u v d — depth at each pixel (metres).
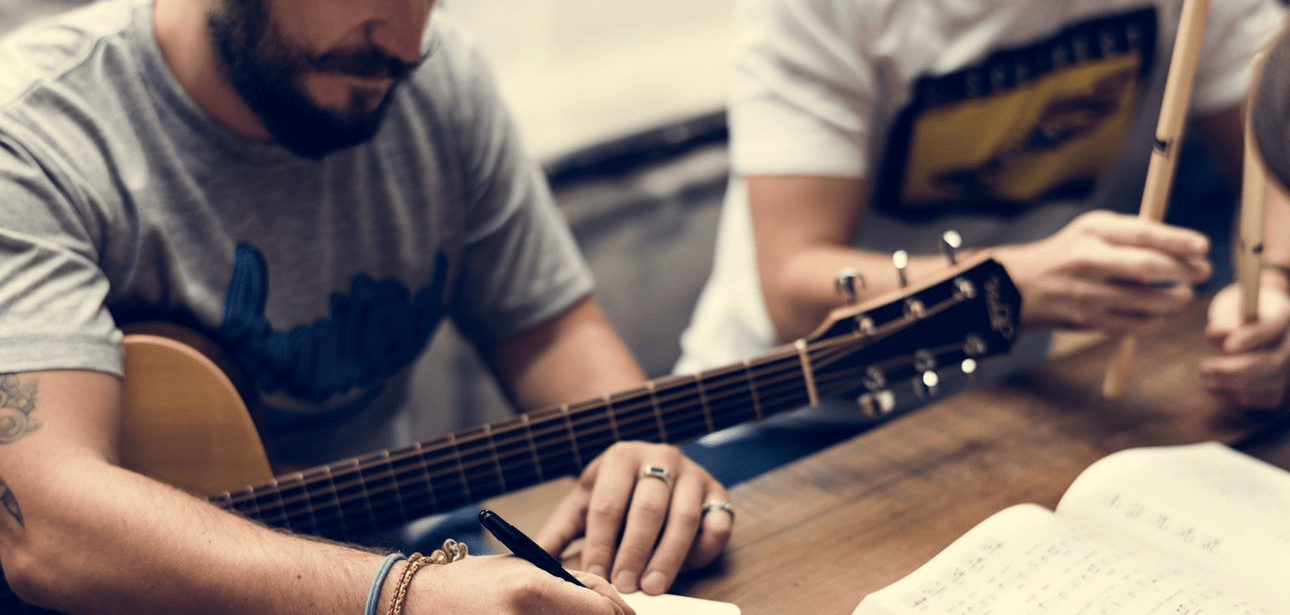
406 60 1.11
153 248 1.18
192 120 1.17
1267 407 1.21
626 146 2.47
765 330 1.69
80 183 1.12
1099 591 0.91
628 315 2.44
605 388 1.40
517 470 1.15
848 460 1.18
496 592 0.89
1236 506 1.00
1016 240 1.73
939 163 1.61
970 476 1.14
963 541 0.99
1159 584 0.91
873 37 1.52
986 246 1.71
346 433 1.42
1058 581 0.92
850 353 1.21
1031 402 1.26
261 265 1.25
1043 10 1.51
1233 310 1.27
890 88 1.56
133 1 1.18
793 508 1.11
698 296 2.52
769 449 1.60
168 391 1.13
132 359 1.12
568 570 1.03
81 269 1.09
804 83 1.54
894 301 1.20
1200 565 0.95
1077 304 1.25
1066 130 1.62
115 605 0.96
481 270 1.45
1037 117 1.59
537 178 1.47
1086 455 1.16
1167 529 0.98
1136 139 1.76
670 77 2.89
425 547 1.27
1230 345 1.22
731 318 1.77
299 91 1.12
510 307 1.45
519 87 2.84
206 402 1.14
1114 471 1.07
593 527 1.04
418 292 1.39
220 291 1.23
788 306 1.55
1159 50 1.62
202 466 1.15
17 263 1.04
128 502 0.96
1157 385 1.28
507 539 0.94
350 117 1.15
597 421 1.16
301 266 1.28
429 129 1.34
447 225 1.39
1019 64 1.54
